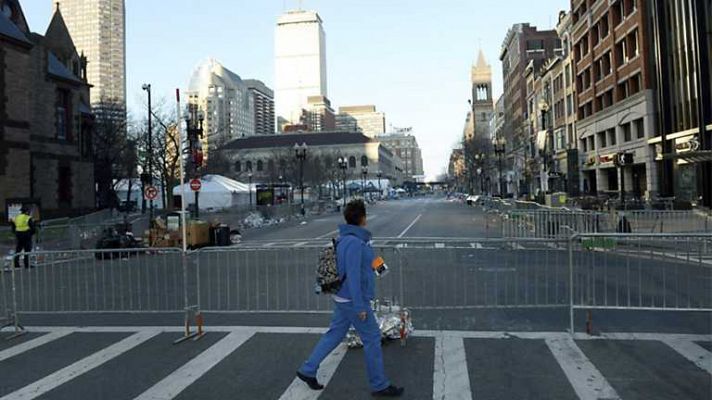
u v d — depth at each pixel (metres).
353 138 155.38
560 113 68.50
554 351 6.80
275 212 43.47
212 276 13.22
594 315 8.69
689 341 7.16
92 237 25.62
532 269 9.19
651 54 40.84
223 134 74.62
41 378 6.26
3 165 31.80
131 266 10.36
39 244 22.16
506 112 107.44
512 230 24.50
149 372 6.36
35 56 37.34
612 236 8.02
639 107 42.06
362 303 5.27
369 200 96.56
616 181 48.78
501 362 6.41
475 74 154.38
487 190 93.31
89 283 12.23
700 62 33.22
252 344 7.45
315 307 9.61
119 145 64.38
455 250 9.54
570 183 57.81
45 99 38.09
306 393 5.52
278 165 103.12
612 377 5.82
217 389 5.71
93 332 8.45
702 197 33.97
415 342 7.34
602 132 52.31
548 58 82.31
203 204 42.69
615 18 47.59
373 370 5.37
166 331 8.35
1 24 32.50
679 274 8.85
